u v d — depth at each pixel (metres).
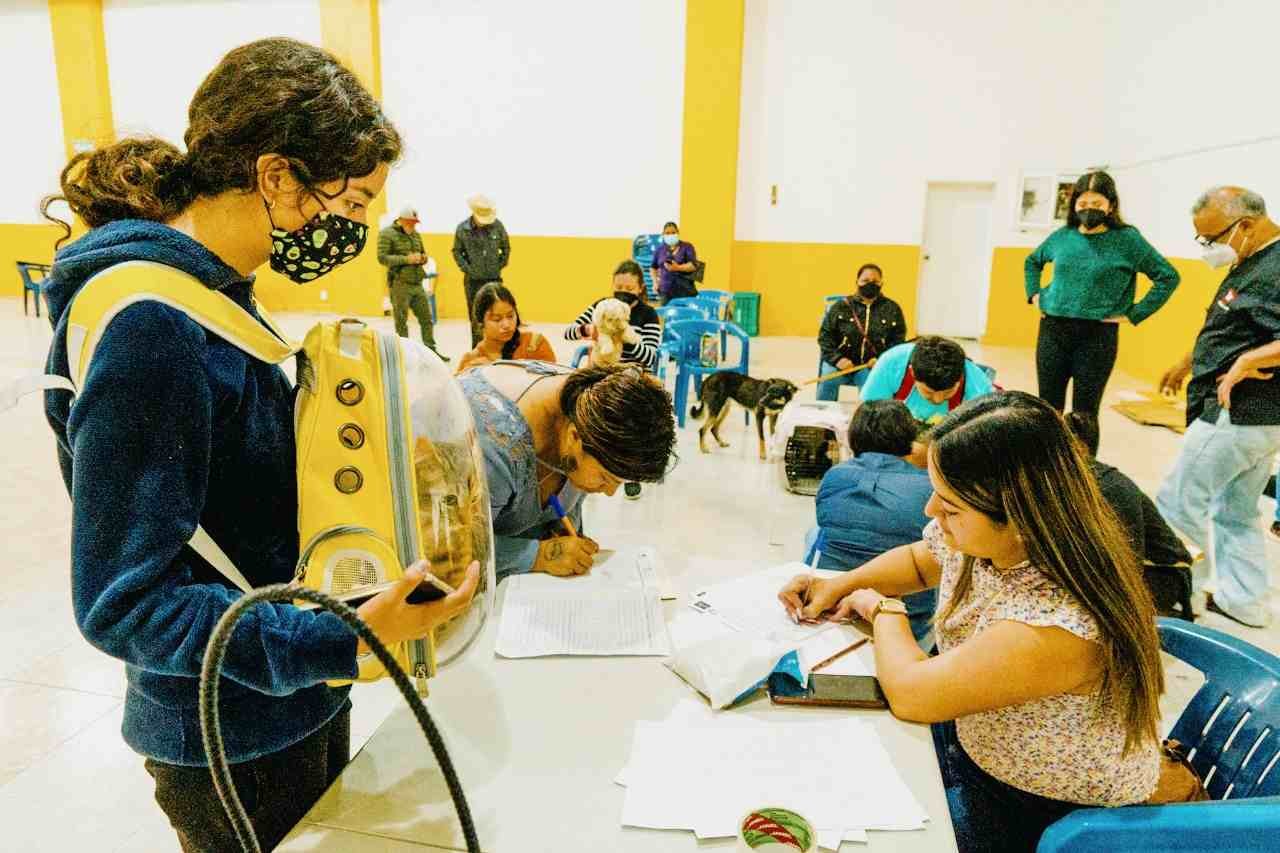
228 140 0.75
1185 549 2.13
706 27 9.02
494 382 1.50
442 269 10.09
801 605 1.45
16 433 4.87
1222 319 2.62
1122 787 1.11
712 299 7.22
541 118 9.59
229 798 0.61
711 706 1.16
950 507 1.07
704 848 0.90
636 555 1.62
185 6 9.87
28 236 11.08
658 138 9.48
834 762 1.05
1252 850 0.97
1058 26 8.69
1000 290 9.45
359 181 0.82
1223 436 2.65
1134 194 7.76
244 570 0.83
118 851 1.74
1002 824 1.17
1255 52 5.48
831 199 9.48
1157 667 1.05
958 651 1.10
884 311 5.14
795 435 3.58
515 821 0.94
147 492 0.68
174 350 0.70
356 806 0.95
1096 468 2.02
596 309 4.00
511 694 1.17
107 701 2.24
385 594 0.78
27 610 2.71
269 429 0.82
